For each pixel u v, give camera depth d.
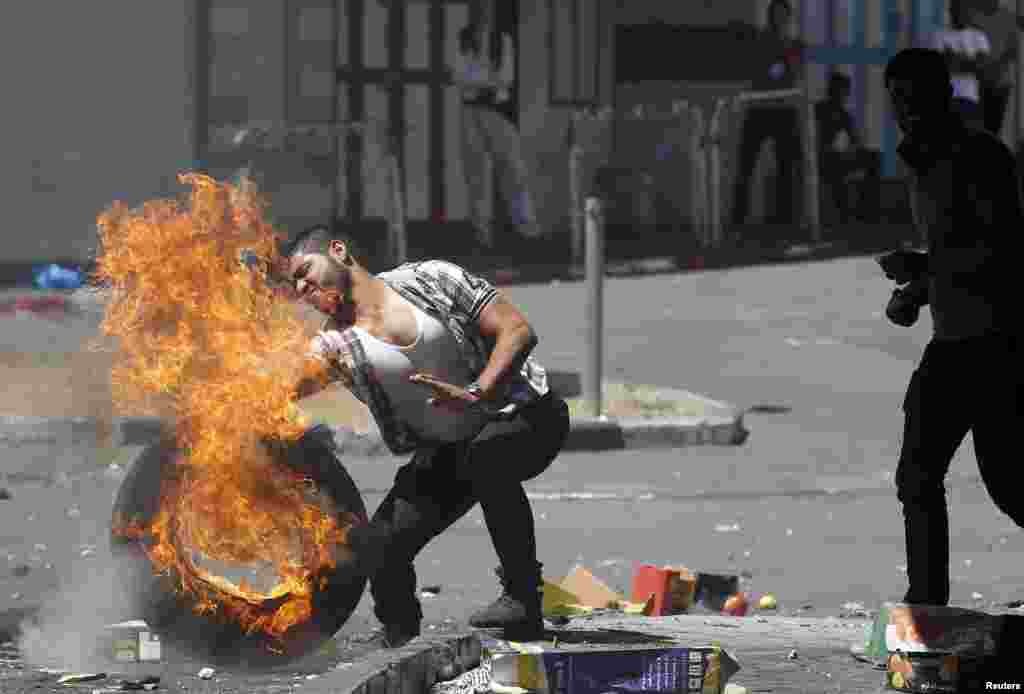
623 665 16.05
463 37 71.62
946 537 18.22
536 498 31.94
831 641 19.50
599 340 38.66
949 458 18.28
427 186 73.94
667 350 50.84
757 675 17.56
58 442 35.19
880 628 18.08
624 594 23.80
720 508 31.06
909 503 18.25
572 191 68.50
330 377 18.19
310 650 18.34
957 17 75.75
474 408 17.59
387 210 65.25
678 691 16.08
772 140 81.00
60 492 30.92
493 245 72.06
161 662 18.64
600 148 79.06
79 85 67.25
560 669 15.97
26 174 66.88
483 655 16.80
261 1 70.50
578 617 20.89
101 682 17.73
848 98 84.44
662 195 80.44
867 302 59.94
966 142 18.02
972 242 17.91
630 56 80.38
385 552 18.50
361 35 72.94
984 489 32.94
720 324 55.53
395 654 16.81
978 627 17.03
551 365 47.25
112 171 67.75
